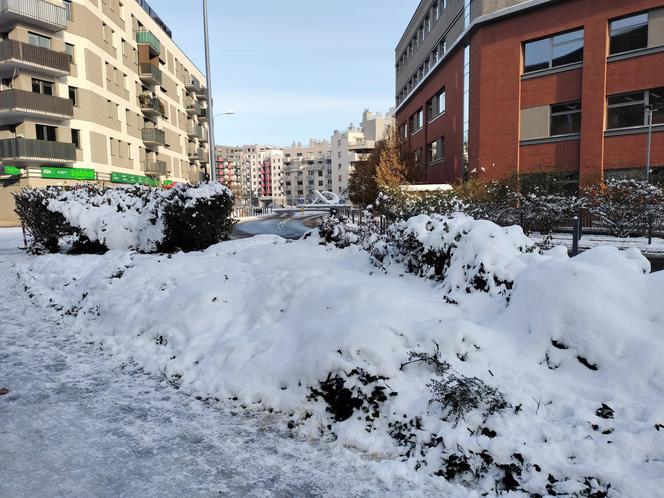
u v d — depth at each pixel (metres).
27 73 28.45
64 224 12.20
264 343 4.49
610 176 21.39
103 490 2.81
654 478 2.48
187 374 4.52
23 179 29.33
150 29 43.97
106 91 34.22
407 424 3.31
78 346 5.71
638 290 3.69
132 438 3.44
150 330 5.59
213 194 10.02
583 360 3.46
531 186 20.41
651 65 20.12
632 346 3.34
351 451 3.24
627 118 21.02
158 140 42.50
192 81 56.88
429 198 16.14
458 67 28.98
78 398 4.16
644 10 20.11
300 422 3.61
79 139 31.55
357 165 41.66
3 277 10.57
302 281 5.41
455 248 5.05
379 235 6.77
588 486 2.55
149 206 10.27
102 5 34.19
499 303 4.32
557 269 3.98
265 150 187.75
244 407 3.90
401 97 47.84
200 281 6.14
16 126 28.89
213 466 3.07
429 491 2.78
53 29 29.72
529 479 2.70
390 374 3.60
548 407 3.19
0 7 27.20
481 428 3.10
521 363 3.58
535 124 23.98
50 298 8.02
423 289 5.13
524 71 24.41
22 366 5.00
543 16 23.17
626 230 16.64
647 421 2.83
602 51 21.28
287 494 2.77
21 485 2.87
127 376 4.71
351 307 4.50
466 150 28.08
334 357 3.72
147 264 7.43
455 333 3.74
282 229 27.59
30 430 3.57
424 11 36.47
